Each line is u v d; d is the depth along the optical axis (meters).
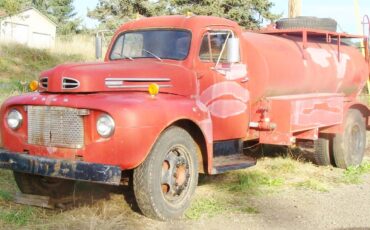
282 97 7.78
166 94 6.04
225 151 7.09
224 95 6.86
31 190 6.30
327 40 9.27
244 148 8.11
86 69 5.75
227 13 29.59
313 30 8.66
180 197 5.93
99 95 5.59
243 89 7.19
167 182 5.79
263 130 7.52
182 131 5.92
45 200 5.91
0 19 32.62
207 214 6.07
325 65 8.94
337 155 8.98
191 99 6.20
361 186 7.77
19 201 5.97
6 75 18.59
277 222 5.88
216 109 6.74
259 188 7.37
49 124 5.55
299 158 9.35
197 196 6.77
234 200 6.70
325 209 6.45
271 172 8.29
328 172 8.79
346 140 9.00
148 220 5.70
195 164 6.07
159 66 6.16
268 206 6.52
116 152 5.27
